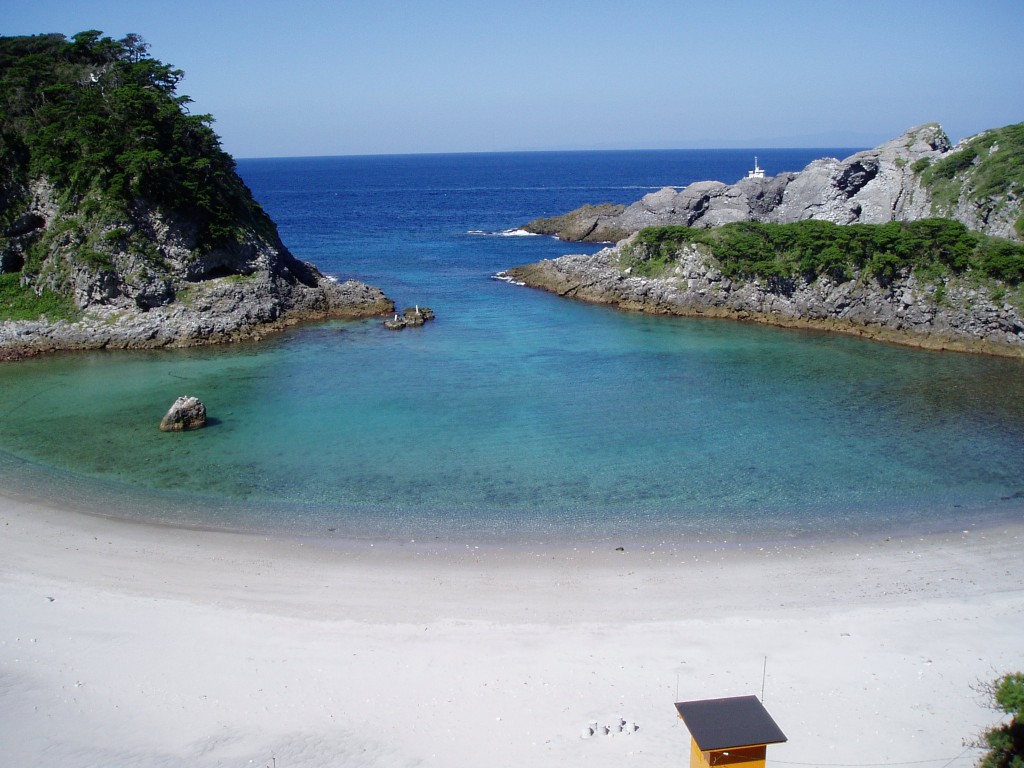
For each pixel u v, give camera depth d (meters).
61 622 26.14
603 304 83.50
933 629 26.03
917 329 66.88
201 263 71.62
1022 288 62.84
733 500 36.28
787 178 117.00
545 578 29.50
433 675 23.61
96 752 20.28
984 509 35.31
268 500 36.25
